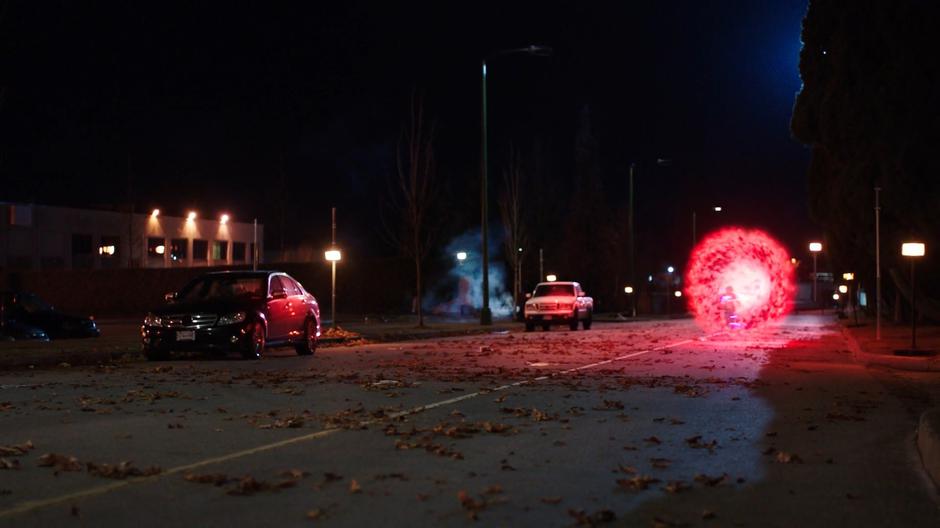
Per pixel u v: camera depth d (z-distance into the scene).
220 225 75.75
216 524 6.62
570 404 13.48
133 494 7.52
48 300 60.53
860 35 28.56
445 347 27.30
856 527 6.80
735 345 28.64
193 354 23.56
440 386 15.81
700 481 8.23
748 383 16.69
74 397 13.99
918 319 37.53
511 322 48.19
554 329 42.56
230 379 16.75
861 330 34.06
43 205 63.09
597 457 9.31
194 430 10.80
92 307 60.28
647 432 10.95
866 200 29.59
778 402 13.97
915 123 26.53
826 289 101.12
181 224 71.94
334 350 26.03
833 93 29.88
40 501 7.27
